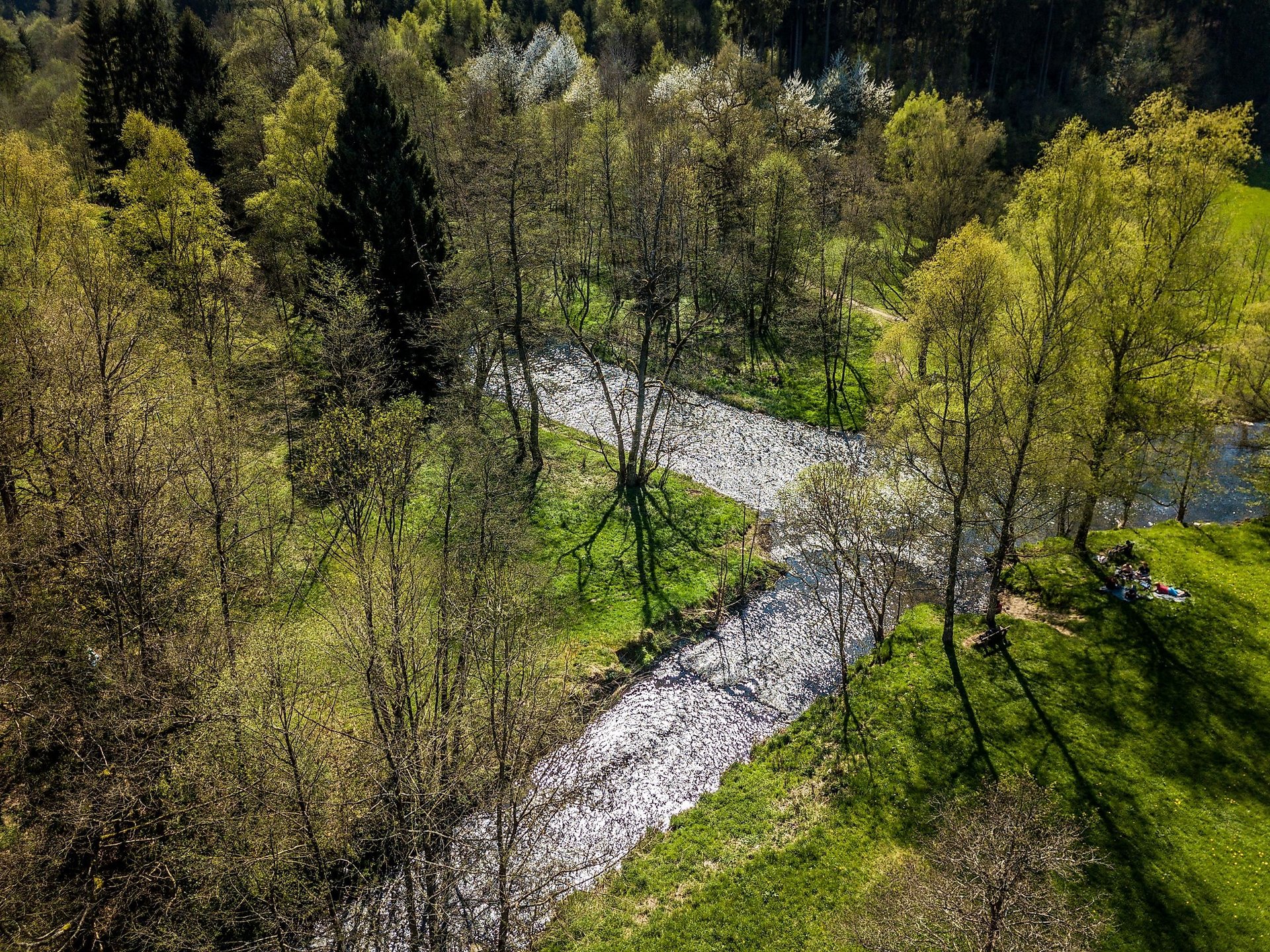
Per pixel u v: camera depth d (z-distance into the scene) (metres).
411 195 46.66
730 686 34.19
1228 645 32.19
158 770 23.08
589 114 87.31
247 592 30.56
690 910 23.66
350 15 103.88
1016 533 39.06
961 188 70.94
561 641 35.12
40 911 21.73
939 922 19.66
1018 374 32.62
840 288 65.06
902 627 35.25
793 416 58.53
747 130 74.06
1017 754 27.67
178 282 42.84
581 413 56.28
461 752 23.03
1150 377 34.00
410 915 20.61
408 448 37.12
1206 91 107.19
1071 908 22.14
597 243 73.75
